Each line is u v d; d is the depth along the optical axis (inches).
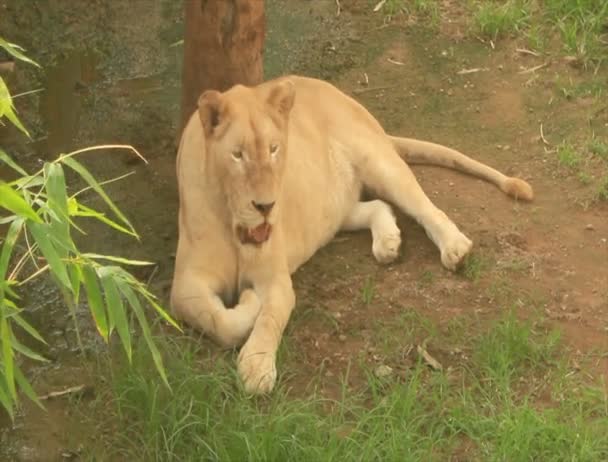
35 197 201.9
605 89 394.0
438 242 317.7
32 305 308.0
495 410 266.8
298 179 308.0
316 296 305.6
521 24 425.1
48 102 396.8
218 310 283.4
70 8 442.3
